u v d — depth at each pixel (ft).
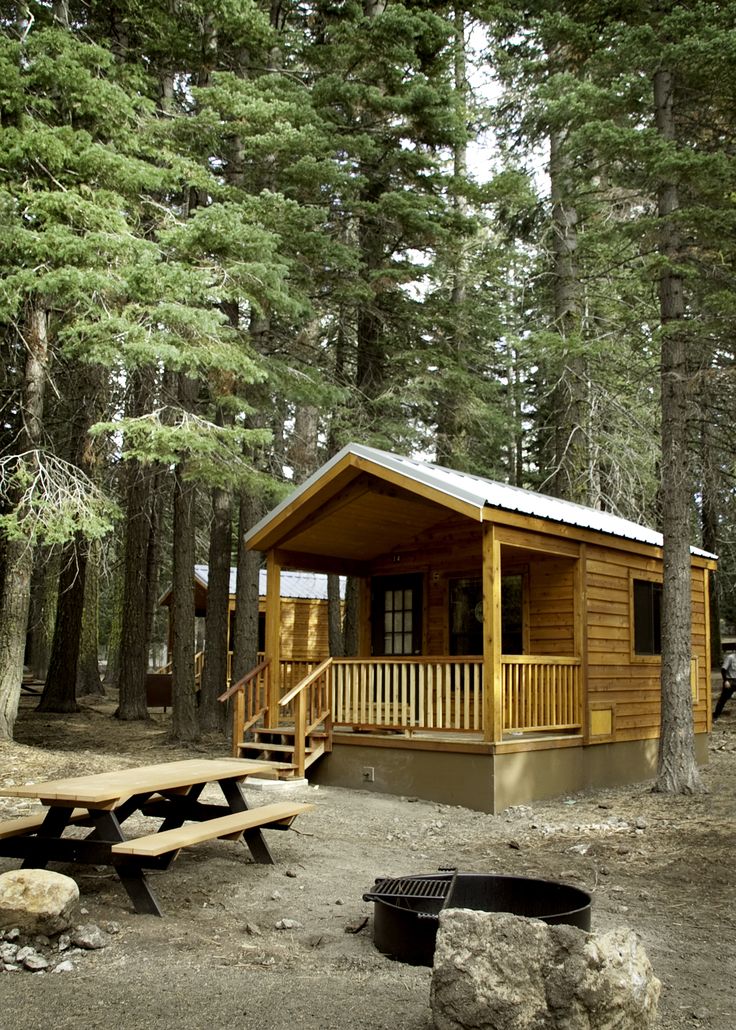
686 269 35.60
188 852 24.21
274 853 24.58
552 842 27.43
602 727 40.29
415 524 43.39
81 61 40.83
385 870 23.27
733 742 55.16
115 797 18.26
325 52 53.06
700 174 34.63
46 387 52.37
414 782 35.40
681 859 24.67
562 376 61.62
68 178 38.99
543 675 36.91
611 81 39.29
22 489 41.98
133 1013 13.53
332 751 38.34
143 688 61.98
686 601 36.47
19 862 22.70
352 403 56.08
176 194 55.47
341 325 61.05
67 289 36.09
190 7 49.26
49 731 54.03
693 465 57.93
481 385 60.80
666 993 15.10
